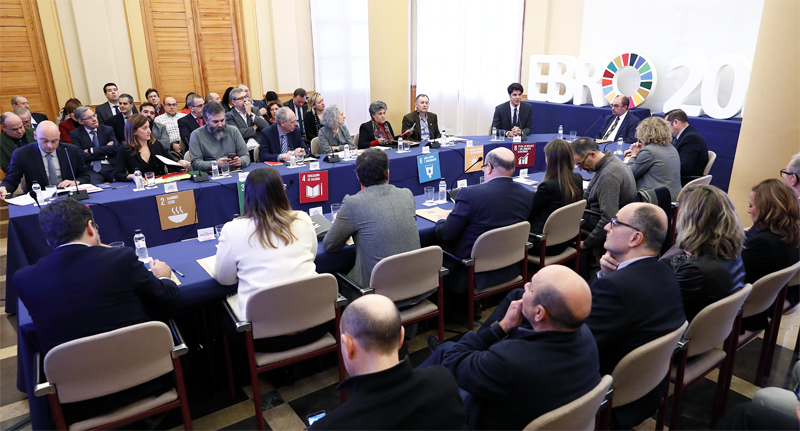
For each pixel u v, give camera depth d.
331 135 4.86
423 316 2.46
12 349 2.92
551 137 5.32
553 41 7.11
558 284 1.30
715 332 1.83
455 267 2.77
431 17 8.41
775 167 3.43
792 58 3.23
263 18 7.24
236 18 7.04
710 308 1.74
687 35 5.73
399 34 8.36
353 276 2.44
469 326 2.71
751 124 3.54
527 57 7.34
